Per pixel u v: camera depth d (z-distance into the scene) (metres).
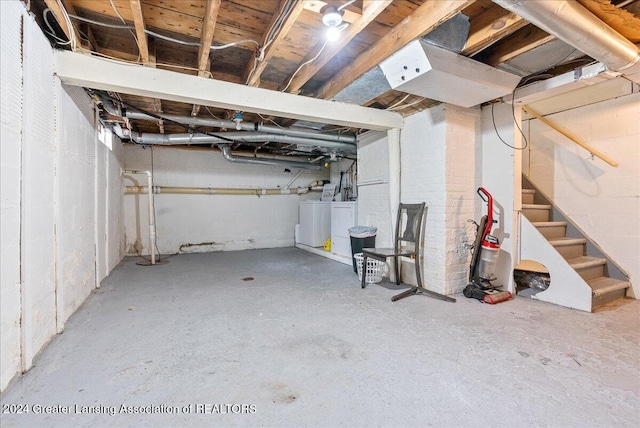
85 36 2.35
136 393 1.52
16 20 1.64
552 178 3.70
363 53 2.51
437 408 1.41
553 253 2.89
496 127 3.27
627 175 3.09
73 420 1.32
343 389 1.55
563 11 1.51
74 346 2.00
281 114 3.02
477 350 1.96
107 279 3.80
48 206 2.04
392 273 3.80
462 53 2.26
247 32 2.33
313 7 1.73
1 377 1.49
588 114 3.37
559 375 1.68
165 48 2.63
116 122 3.84
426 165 3.37
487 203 3.21
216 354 1.91
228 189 6.30
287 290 3.36
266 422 1.32
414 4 1.95
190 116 3.84
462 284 3.29
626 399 1.47
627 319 2.48
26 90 1.74
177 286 3.50
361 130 4.51
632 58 1.95
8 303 1.56
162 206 5.77
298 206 7.08
